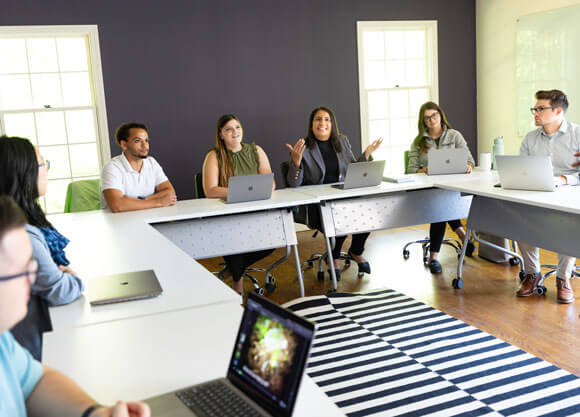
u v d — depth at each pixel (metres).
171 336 1.50
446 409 2.34
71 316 1.70
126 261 2.38
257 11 5.97
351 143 6.52
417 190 4.16
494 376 2.63
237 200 3.71
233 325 1.57
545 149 3.87
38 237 1.77
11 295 0.74
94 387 1.22
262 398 1.03
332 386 2.60
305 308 3.72
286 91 6.18
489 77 6.73
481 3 6.71
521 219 3.51
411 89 6.80
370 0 6.38
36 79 5.46
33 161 1.86
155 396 1.14
